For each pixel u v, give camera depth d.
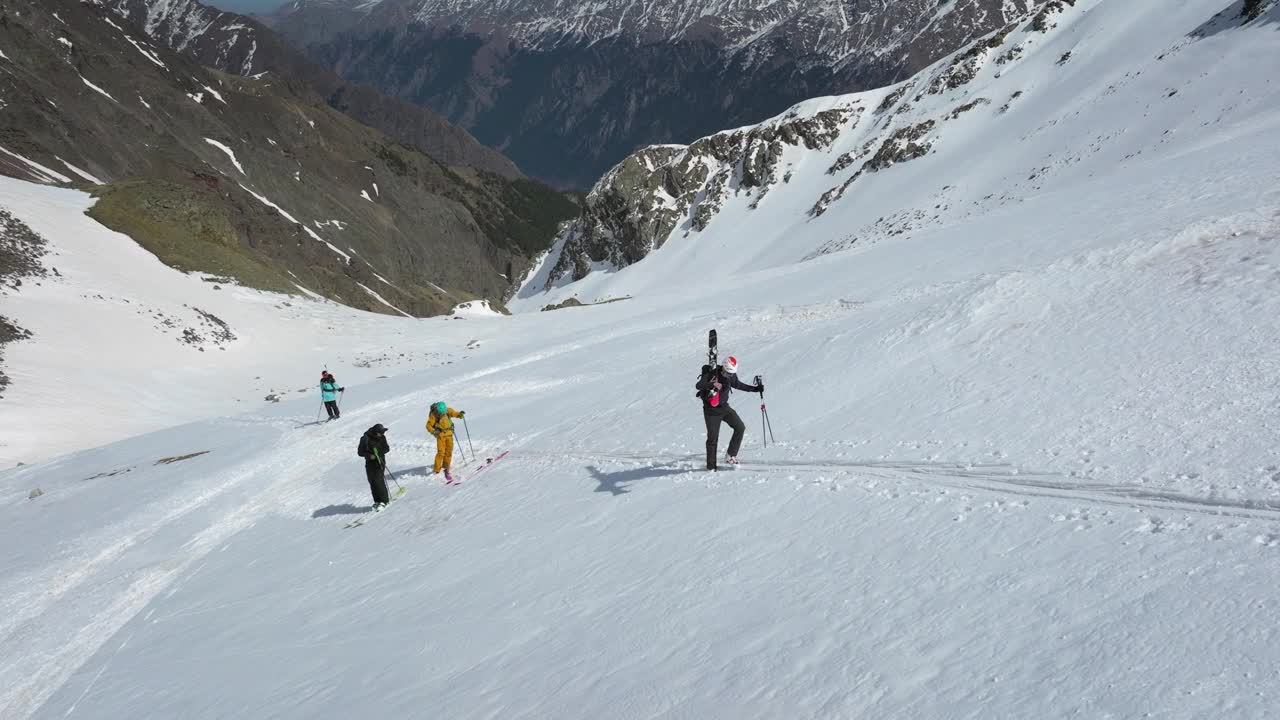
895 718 4.69
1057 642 5.02
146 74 142.25
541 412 22.41
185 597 12.99
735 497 10.00
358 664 8.20
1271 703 3.95
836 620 6.13
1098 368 11.87
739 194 180.12
